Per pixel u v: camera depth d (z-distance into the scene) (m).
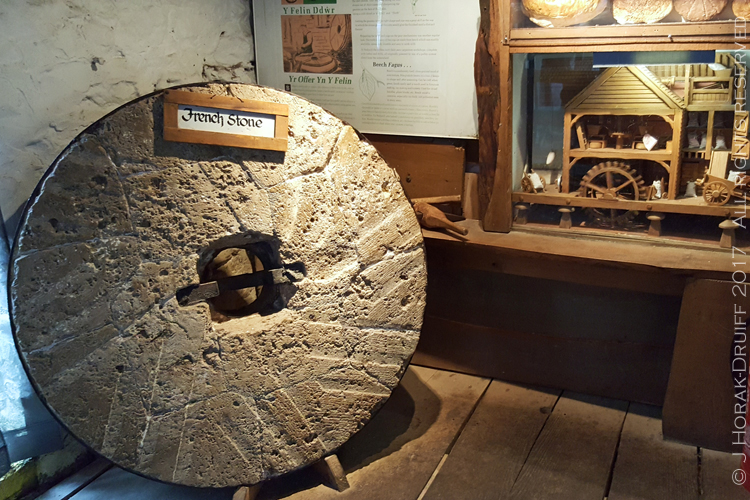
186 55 2.30
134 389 1.67
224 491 1.94
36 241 1.54
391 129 2.49
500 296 2.43
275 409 1.83
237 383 1.77
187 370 1.72
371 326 1.92
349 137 1.81
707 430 2.04
